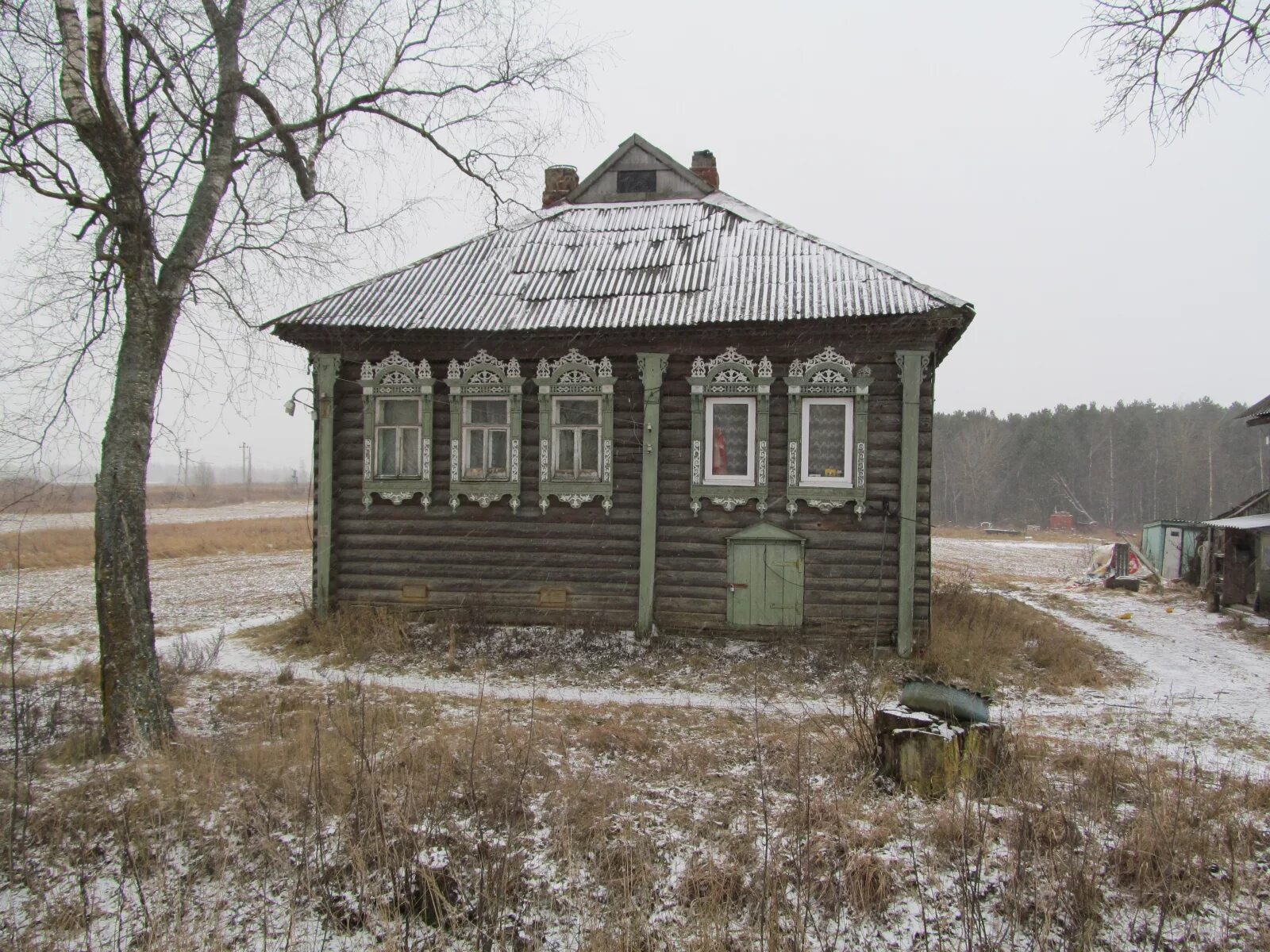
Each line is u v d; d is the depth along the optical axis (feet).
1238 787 22.36
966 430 269.85
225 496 264.93
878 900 17.13
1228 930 15.99
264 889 17.88
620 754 25.66
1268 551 55.21
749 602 40.88
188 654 37.93
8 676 33.96
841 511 40.24
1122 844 18.37
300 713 29.14
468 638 40.83
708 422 41.32
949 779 21.45
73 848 19.11
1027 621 47.24
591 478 42.14
